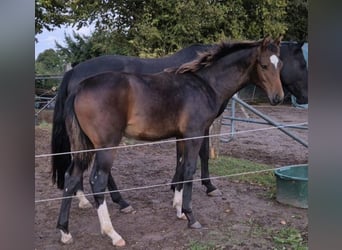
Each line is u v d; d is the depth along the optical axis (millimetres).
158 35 8602
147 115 2760
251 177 4402
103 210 2691
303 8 10836
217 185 4137
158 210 3402
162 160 5328
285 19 10805
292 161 5199
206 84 3055
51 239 2785
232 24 9180
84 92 2627
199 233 2889
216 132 5195
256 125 7977
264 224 3055
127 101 2695
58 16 9477
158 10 8891
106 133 2633
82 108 2613
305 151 5816
